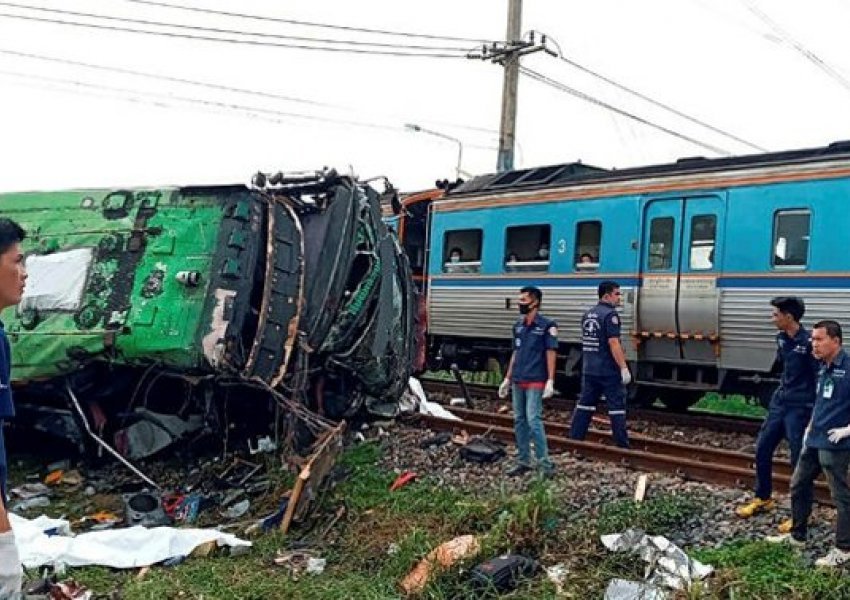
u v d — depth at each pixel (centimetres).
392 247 980
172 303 800
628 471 809
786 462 870
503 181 1565
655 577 534
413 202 1691
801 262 1114
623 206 1295
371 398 1027
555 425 1112
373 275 934
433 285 1582
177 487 812
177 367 800
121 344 800
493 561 553
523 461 816
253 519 713
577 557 577
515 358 818
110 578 575
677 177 1236
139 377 868
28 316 855
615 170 1358
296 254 845
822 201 1091
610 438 998
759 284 1145
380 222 965
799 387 647
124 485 816
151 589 544
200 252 816
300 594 546
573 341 1352
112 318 812
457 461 854
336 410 990
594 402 920
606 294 912
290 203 886
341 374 988
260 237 833
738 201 1172
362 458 878
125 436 854
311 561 610
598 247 1335
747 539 614
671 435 1145
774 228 1139
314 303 856
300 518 677
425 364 1612
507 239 1460
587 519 655
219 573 582
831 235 1080
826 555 569
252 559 618
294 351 845
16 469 913
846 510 557
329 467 736
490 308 1478
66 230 901
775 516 661
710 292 1193
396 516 684
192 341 777
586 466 830
